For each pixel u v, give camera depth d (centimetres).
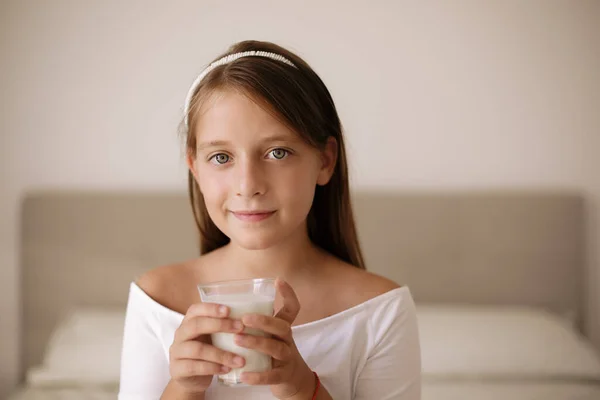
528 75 300
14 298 302
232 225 99
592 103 301
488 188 303
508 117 302
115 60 298
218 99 98
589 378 237
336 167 118
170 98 298
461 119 301
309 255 115
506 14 299
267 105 96
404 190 303
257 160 97
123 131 299
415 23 299
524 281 301
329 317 109
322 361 108
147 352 110
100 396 228
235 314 84
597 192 303
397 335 110
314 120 100
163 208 296
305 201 100
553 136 302
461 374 237
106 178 300
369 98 300
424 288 302
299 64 109
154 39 297
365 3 298
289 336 85
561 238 300
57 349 246
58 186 299
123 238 296
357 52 299
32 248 294
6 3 296
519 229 300
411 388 110
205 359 83
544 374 238
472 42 299
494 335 251
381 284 114
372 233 301
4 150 298
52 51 298
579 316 301
